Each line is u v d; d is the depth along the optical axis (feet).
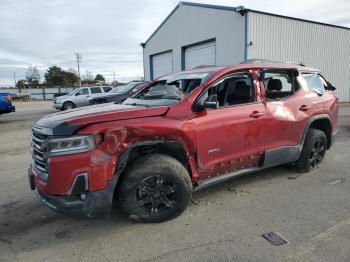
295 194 14.80
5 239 11.35
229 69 14.14
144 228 11.88
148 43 84.89
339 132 30.89
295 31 60.23
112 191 10.86
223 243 10.70
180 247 10.55
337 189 15.35
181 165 12.17
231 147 13.67
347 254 9.88
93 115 11.28
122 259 9.98
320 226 11.69
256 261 9.64
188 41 68.44
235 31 55.77
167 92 13.47
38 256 10.25
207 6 61.46
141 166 11.50
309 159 17.66
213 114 13.06
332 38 67.72
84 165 10.41
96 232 11.70
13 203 14.56
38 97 185.98
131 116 11.44
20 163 22.03
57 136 10.46
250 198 14.43
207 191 15.34
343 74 71.97
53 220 12.76
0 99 46.98
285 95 16.30
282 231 11.39
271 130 15.08
